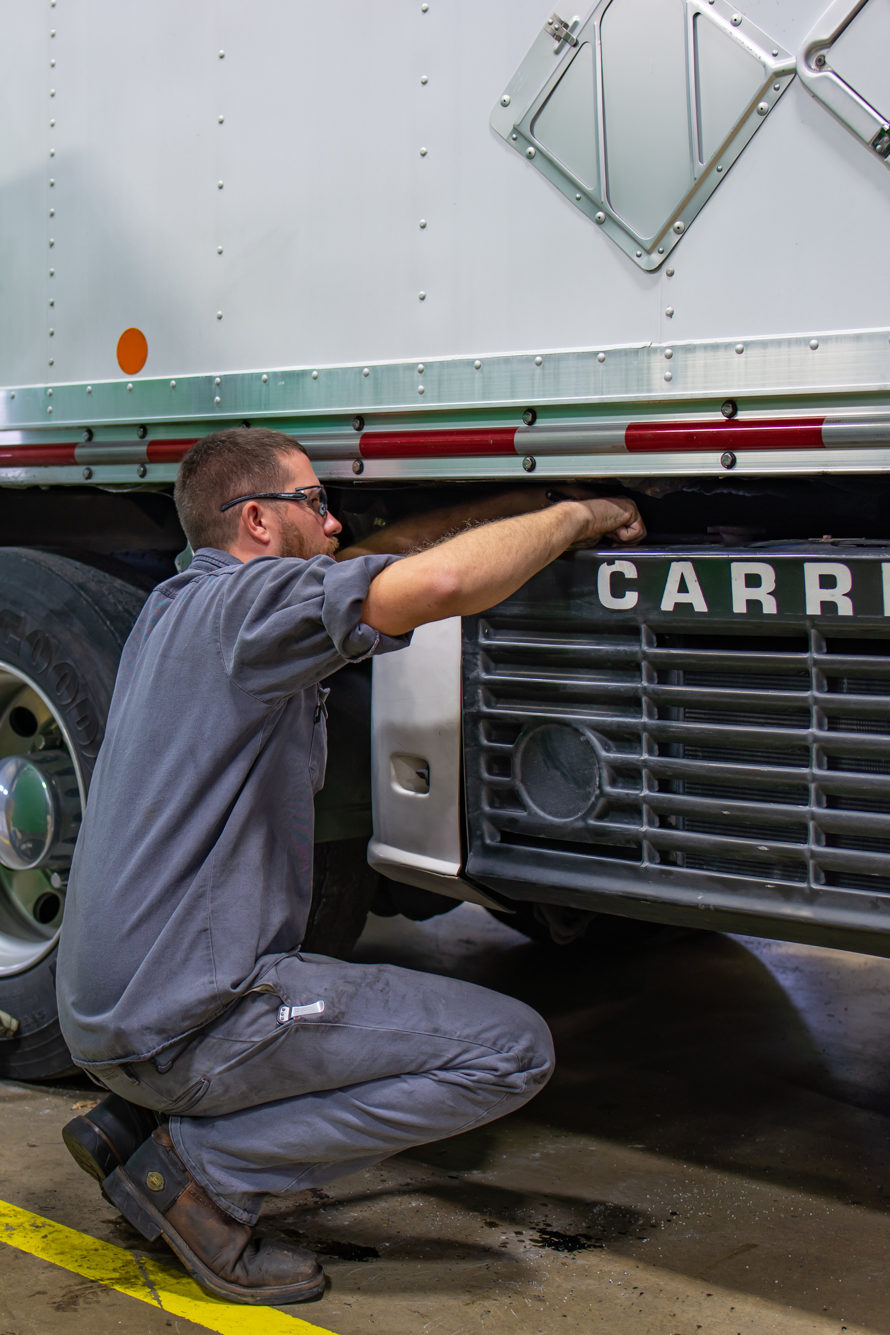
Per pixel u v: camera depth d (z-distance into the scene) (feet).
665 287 7.15
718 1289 7.18
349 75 8.21
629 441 7.25
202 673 6.75
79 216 9.56
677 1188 8.44
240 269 8.75
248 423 8.78
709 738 7.32
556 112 7.44
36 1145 8.99
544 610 7.81
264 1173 7.05
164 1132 7.12
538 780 7.95
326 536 7.54
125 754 6.97
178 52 8.98
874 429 6.57
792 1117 9.57
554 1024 11.46
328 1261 7.51
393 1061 6.79
